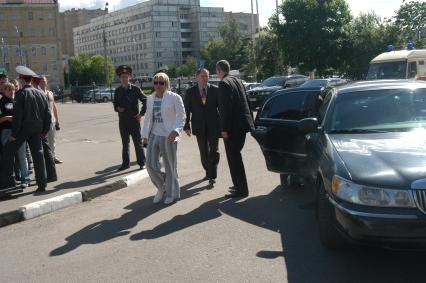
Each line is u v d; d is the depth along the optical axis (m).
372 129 5.57
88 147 14.64
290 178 8.18
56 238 6.15
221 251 5.33
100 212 7.29
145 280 4.66
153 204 7.57
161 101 7.41
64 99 70.75
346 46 37.06
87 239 6.02
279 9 37.50
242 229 6.07
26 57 116.75
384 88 6.14
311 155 6.12
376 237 4.21
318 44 36.19
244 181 7.70
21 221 7.04
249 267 4.84
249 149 12.92
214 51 114.38
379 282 4.37
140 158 10.12
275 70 44.00
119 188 8.86
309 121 5.91
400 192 4.18
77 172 10.12
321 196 5.07
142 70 159.25
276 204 7.16
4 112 8.69
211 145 8.73
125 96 9.98
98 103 55.03
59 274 4.93
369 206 4.27
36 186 8.77
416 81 6.36
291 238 5.64
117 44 168.62
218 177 9.41
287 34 36.88
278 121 7.65
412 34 38.97
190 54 160.38
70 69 121.88
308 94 7.62
